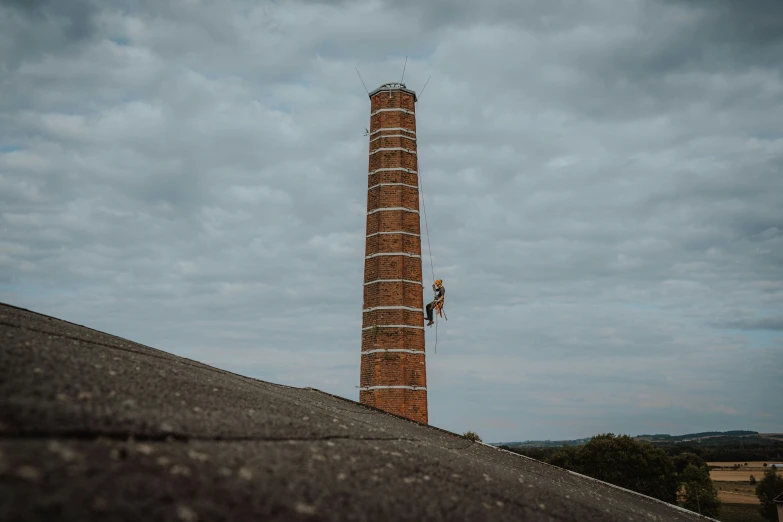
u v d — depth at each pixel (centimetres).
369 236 4766
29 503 404
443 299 4638
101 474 480
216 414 800
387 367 4375
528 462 1802
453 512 675
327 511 558
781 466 17325
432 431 1848
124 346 1192
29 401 592
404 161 4844
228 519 477
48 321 1168
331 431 935
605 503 1252
